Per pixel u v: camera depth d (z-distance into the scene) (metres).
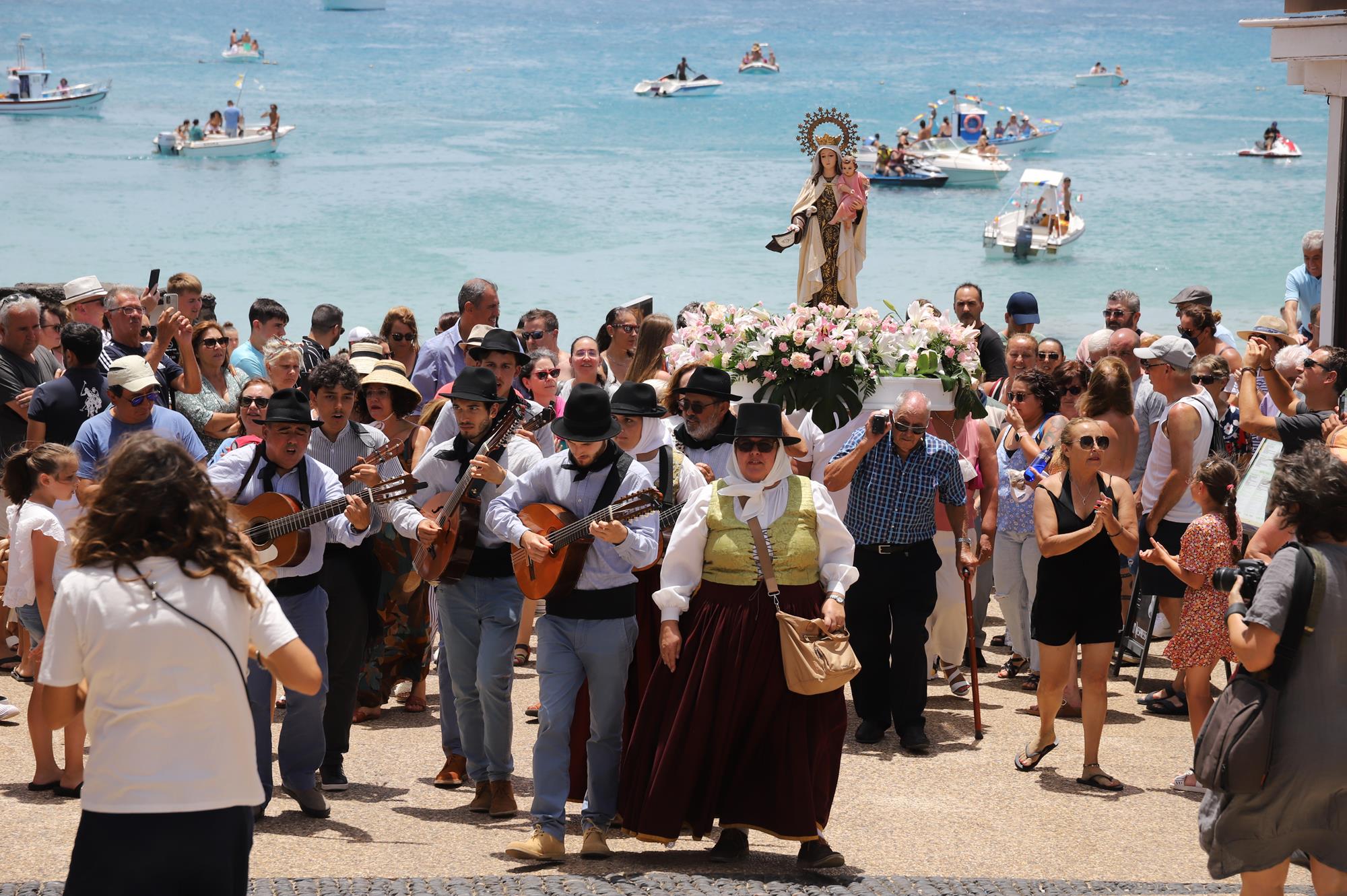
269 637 5.61
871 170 77.44
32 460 9.68
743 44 188.88
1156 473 12.18
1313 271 17.39
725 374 9.72
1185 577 10.01
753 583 8.00
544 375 12.32
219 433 13.05
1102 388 12.08
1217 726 6.79
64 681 5.32
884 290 48.03
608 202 67.81
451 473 9.00
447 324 15.84
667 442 9.96
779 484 8.16
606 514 7.96
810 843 8.13
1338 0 14.57
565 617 8.23
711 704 7.95
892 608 10.73
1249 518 11.41
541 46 182.50
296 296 46.78
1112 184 73.75
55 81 129.12
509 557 8.84
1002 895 7.57
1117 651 12.92
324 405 9.38
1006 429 12.92
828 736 8.02
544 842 8.01
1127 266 52.41
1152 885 7.86
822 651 7.73
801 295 15.59
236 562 5.49
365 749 10.52
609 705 8.25
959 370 11.92
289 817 8.77
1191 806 9.53
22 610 9.97
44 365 12.90
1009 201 67.31
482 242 57.44
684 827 8.16
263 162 81.94
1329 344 14.49
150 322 15.63
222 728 5.38
